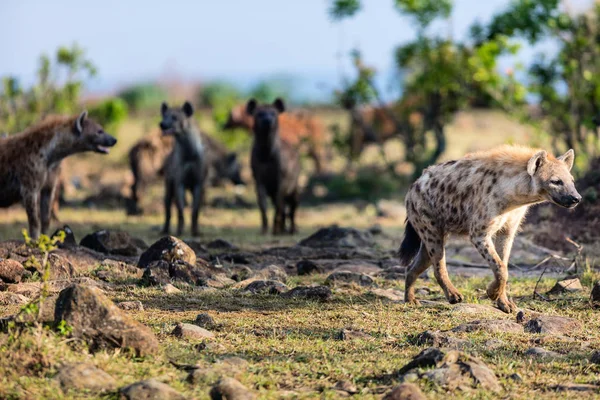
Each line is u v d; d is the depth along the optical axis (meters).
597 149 46.53
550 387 14.66
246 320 19.58
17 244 25.23
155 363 15.21
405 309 21.14
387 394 13.55
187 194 57.41
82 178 63.91
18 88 58.44
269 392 14.05
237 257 29.12
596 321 19.80
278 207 41.41
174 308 20.94
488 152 21.34
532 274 26.94
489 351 16.64
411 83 58.62
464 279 25.97
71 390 13.59
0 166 29.78
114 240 29.12
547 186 20.03
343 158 71.06
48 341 14.64
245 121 73.94
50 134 30.34
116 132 70.62
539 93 48.25
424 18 55.50
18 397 13.21
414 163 60.19
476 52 50.53
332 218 49.31
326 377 15.12
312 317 20.08
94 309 15.52
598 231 32.31
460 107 58.34
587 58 47.91
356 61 59.38
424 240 22.06
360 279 24.70
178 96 127.12
